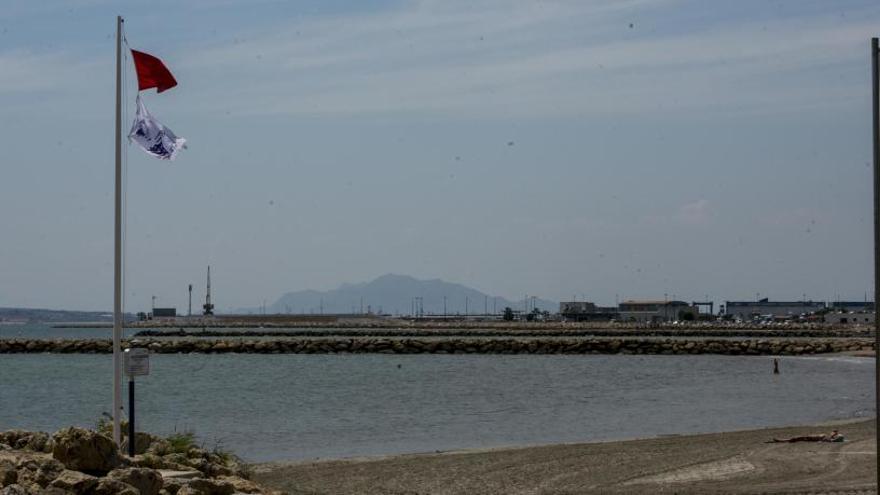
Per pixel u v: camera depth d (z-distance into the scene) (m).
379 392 62.12
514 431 40.59
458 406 52.34
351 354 111.00
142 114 21.66
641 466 27.17
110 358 108.06
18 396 61.50
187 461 21.78
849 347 112.00
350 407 52.16
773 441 31.67
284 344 114.88
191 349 115.06
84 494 16.36
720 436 34.34
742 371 81.56
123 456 18.64
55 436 18.25
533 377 75.25
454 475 26.69
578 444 33.19
